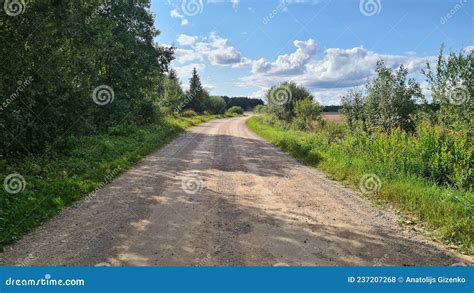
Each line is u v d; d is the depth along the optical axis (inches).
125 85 1079.0
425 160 445.1
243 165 560.7
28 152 462.9
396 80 748.6
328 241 239.5
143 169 498.3
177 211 300.0
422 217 295.1
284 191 384.5
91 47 644.7
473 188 377.4
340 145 687.1
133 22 1143.0
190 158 626.2
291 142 829.2
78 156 526.6
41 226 259.8
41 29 474.0
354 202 343.3
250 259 209.0
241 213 298.8
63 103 522.0
